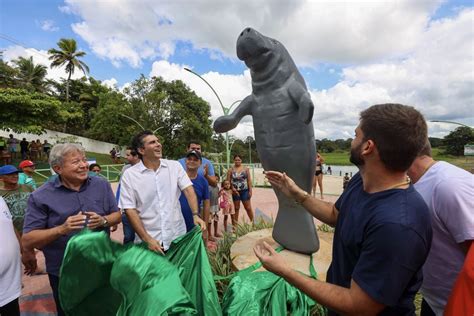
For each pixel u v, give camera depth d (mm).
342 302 1143
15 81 29734
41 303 3291
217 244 4344
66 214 2246
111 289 1641
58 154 2215
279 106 3295
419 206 1133
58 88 39625
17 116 19188
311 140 3336
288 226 3545
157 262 1694
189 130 26844
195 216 2842
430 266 1600
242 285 2506
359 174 1474
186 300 1535
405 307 1167
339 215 1413
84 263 1596
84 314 1627
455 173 1492
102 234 1664
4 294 2201
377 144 1169
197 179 4000
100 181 2520
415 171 1631
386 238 1068
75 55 37125
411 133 1126
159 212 2764
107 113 26000
